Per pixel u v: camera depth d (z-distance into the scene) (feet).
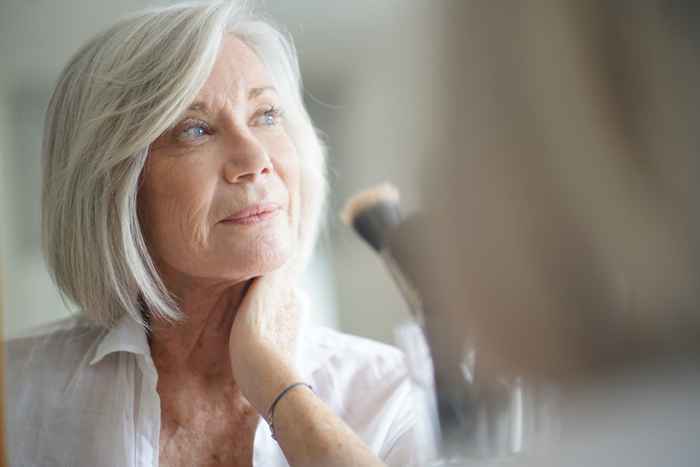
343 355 3.77
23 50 5.57
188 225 3.24
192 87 3.18
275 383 2.72
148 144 3.20
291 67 3.72
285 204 3.42
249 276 3.28
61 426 3.38
